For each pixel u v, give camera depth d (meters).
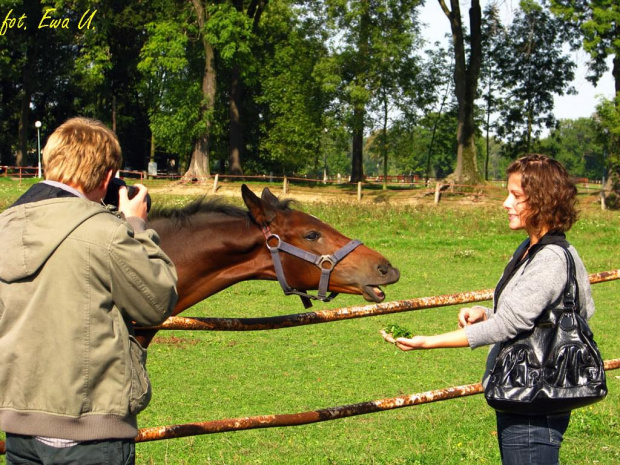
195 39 41.78
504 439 3.28
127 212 2.96
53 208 2.65
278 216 3.88
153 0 45.69
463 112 37.97
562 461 5.55
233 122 45.44
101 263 2.63
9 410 2.61
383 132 45.81
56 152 2.77
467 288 15.68
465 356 10.09
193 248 3.85
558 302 3.12
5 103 53.88
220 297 14.11
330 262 3.81
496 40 51.53
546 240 3.20
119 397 2.65
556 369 3.04
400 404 4.39
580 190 42.34
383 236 24.61
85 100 54.66
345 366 9.42
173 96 41.22
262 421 4.04
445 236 24.80
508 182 3.36
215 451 6.11
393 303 4.20
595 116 37.44
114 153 2.86
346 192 38.94
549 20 48.50
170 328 3.71
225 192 37.06
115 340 2.66
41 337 2.60
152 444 6.35
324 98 44.88
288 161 49.00
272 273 3.92
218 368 9.22
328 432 6.77
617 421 6.62
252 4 44.31
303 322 3.99
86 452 2.62
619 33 35.53
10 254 2.62
